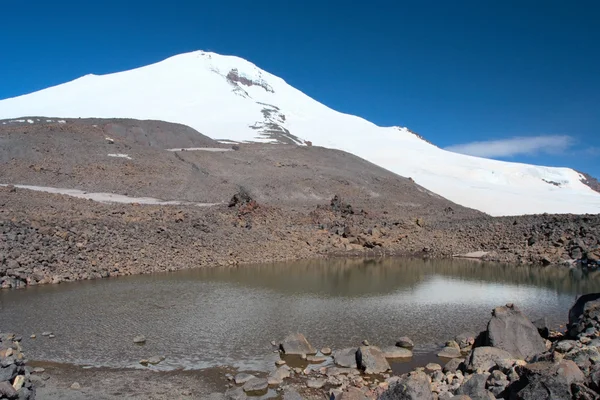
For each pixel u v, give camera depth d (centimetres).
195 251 3741
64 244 3114
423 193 10325
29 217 3422
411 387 1044
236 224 4706
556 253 4094
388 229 5312
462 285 2944
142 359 1516
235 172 8925
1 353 1293
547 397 959
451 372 1357
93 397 1222
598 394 919
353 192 8938
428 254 4628
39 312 2080
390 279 3141
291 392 1208
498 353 1353
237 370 1431
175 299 2386
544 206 12612
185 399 1217
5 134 7575
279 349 1627
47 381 1322
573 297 2594
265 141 14362
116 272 3050
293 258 4206
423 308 2278
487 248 4597
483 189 13688
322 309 2228
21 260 2783
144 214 4381
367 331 1867
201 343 1684
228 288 2703
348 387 1236
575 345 1329
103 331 1812
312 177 9288
